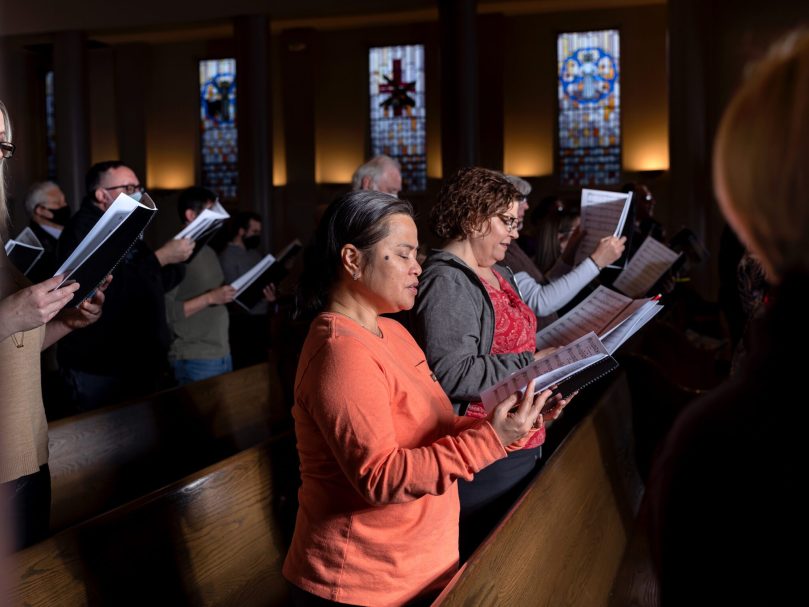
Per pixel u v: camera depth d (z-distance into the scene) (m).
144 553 2.30
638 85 15.44
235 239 7.58
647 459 4.34
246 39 14.53
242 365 7.51
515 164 15.97
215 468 2.69
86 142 15.59
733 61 12.66
